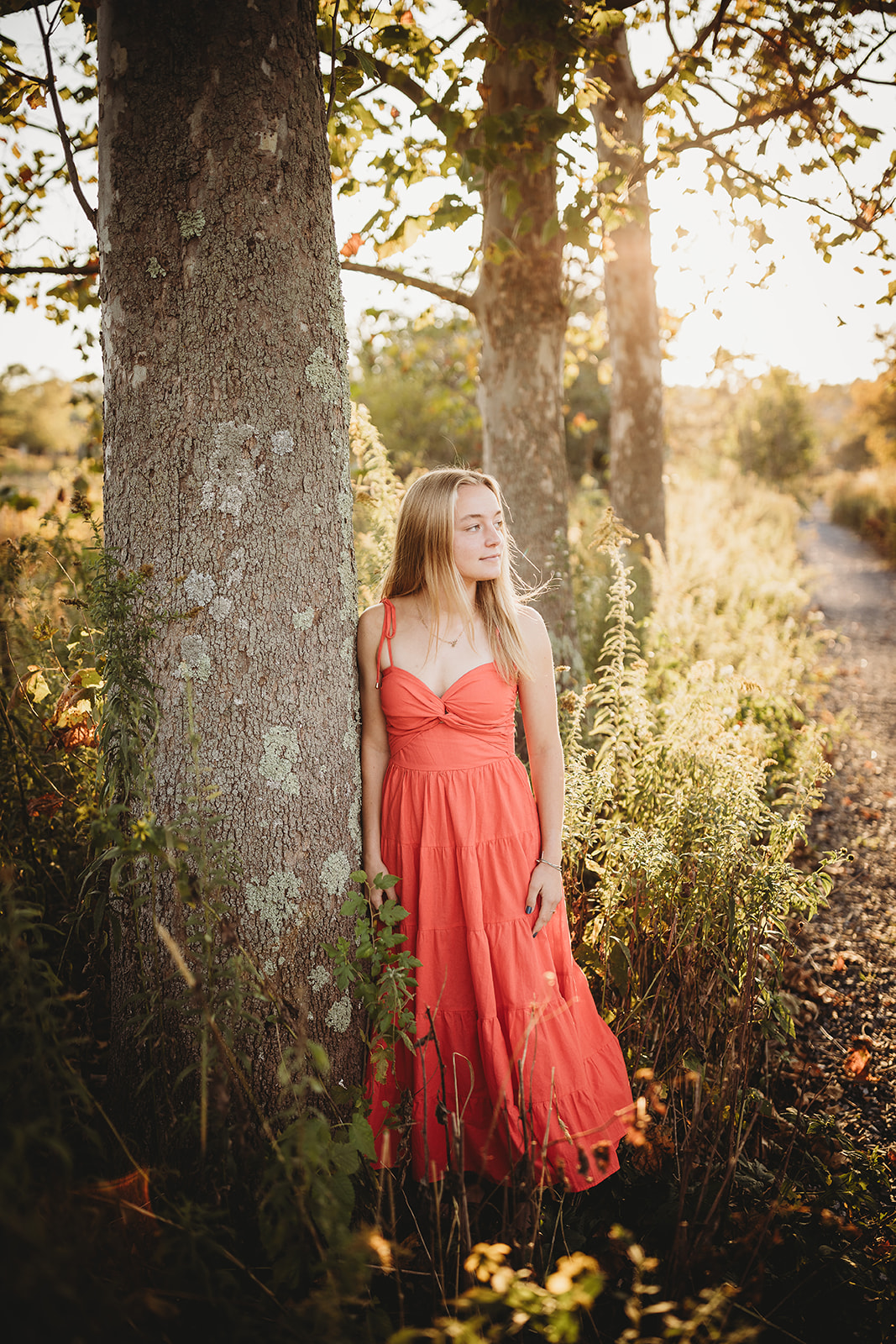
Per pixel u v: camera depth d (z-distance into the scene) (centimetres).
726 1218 179
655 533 679
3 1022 121
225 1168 140
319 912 185
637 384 652
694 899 225
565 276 404
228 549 170
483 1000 195
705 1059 203
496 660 207
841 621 1065
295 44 172
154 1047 157
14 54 266
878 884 382
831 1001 294
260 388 170
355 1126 158
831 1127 217
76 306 342
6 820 241
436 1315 146
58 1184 116
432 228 323
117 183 168
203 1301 126
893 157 308
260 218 167
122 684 161
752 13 316
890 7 285
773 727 465
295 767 179
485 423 395
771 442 2708
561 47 285
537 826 213
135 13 163
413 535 210
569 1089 199
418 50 308
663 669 484
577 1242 174
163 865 165
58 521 352
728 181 335
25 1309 90
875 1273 177
